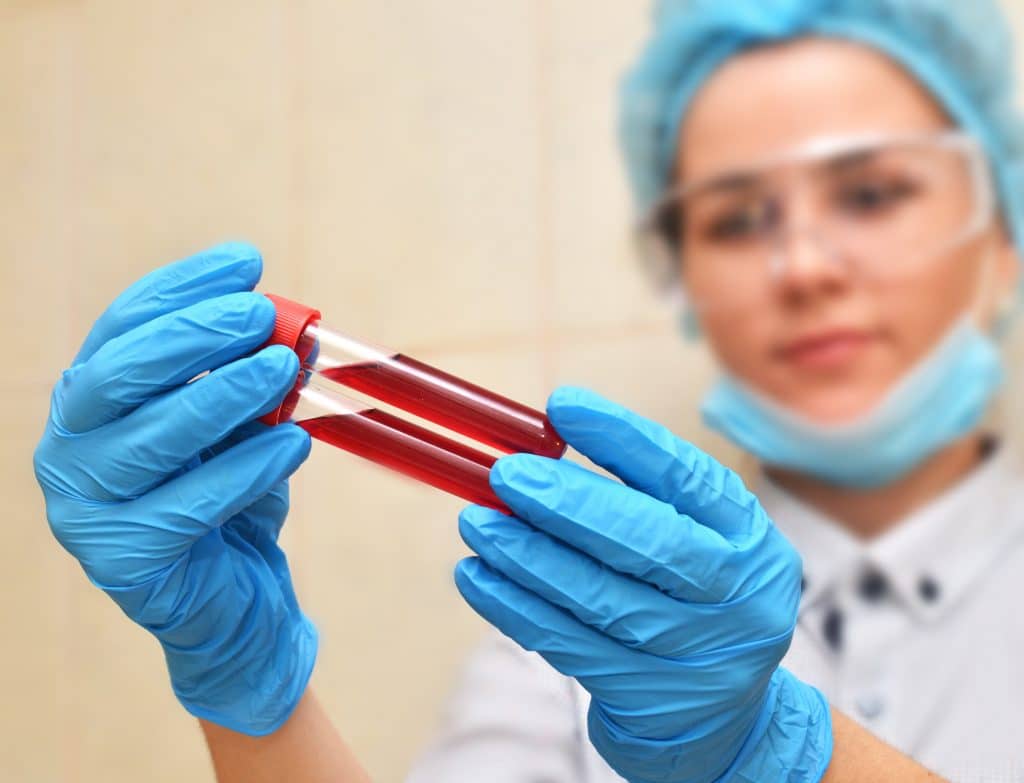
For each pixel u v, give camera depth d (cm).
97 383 82
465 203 159
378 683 154
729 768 90
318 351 86
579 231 149
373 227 166
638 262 143
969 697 119
